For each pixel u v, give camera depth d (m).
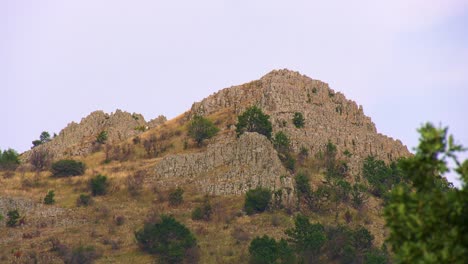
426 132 34.81
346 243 126.12
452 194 34.06
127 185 165.88
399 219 35.19
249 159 159.50
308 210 146.62
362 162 167.38
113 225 146.12
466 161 34.62
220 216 143.62
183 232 132.12
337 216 143.38
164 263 126.00
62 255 130.62
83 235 142.12
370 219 144.12
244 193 152.00
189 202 153.00
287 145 167.38
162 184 163.25
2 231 143.38
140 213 151.38
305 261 123.31
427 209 34.56
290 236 129.50
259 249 122.88
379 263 117.69
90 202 157.75
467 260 32.25
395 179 162.25
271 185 150.88
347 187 151.25
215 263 124.81
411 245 33.66
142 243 133.25
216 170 162.00
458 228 33.44
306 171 159.25
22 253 131.75
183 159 168.12
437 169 34.75
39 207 154.38
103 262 128.12
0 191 163.88
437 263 32.41
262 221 140.38
